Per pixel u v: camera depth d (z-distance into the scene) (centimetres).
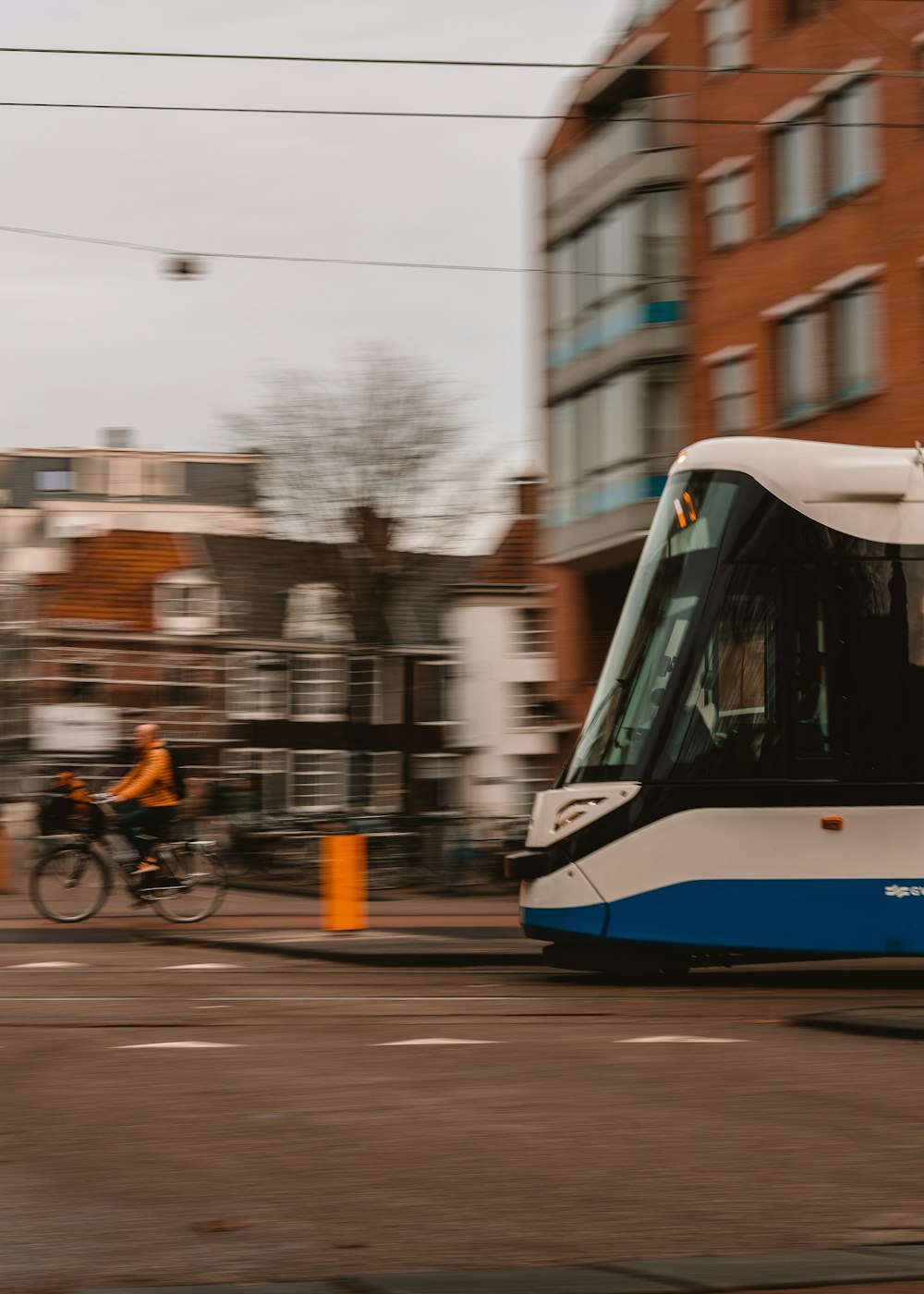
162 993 1202
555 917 1308
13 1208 529
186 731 6688
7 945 1692
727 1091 750
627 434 3447
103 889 1961
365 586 4622
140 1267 460
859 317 3094
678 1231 504
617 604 3803
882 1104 718
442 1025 1005
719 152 3400
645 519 3400
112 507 8581
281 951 1587
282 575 4688
